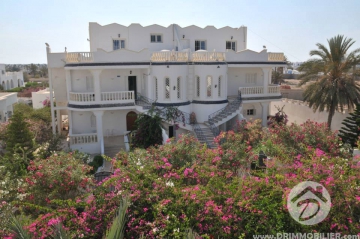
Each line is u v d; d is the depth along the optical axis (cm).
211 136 2536
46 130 2641
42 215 1013
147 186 1037
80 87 2675
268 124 3039
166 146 1456
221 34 3294
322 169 1026
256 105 3228
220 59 2783
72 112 2706
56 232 787
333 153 1541
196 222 920
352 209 895
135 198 973
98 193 1038
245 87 2917
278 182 1010
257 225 915
